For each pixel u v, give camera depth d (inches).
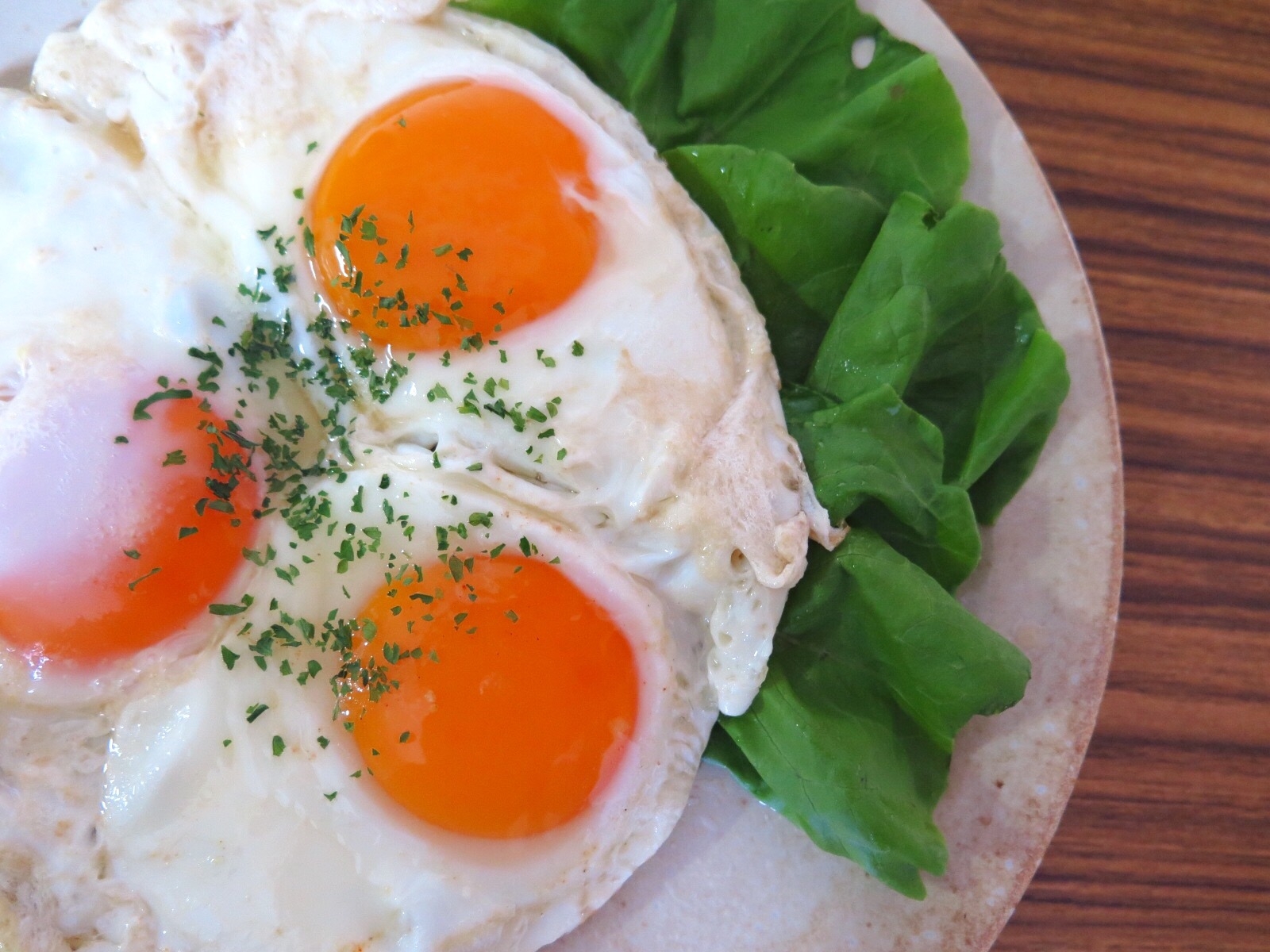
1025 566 7.6
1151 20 9.4
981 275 7.3
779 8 7.5
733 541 6.7
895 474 7.1
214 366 6.7
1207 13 9.5
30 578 6.3
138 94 6.9
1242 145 9.4
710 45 7.7
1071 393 7.7
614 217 6.9
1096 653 7.4
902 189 7.7
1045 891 8.6
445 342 6.7
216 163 6.9
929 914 7.1
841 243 7.5
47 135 6.9
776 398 7.3
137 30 7.0
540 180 6.7
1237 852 8.7
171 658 6.4
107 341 6.6
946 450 7.7
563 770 6.6
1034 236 7.9
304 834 6.3
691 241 7.4
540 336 6.7
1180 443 9.1
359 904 6.3
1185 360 9.2
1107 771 8.7
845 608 7.2
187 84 6.9
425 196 6.6
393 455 6.7
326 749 6.3
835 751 6.9
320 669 6.4
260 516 6.6
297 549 6.5
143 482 6.4
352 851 6.3
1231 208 9.3
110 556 6.3
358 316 6.7
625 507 6.7
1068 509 7.6
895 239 7.3
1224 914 8.7
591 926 7.1
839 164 7.7
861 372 7.4
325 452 6.8
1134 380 9.1
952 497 7.2
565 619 6.5
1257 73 9.4
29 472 6.3
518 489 6.6
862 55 7.9
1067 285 7.8
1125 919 8.6
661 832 7.0
